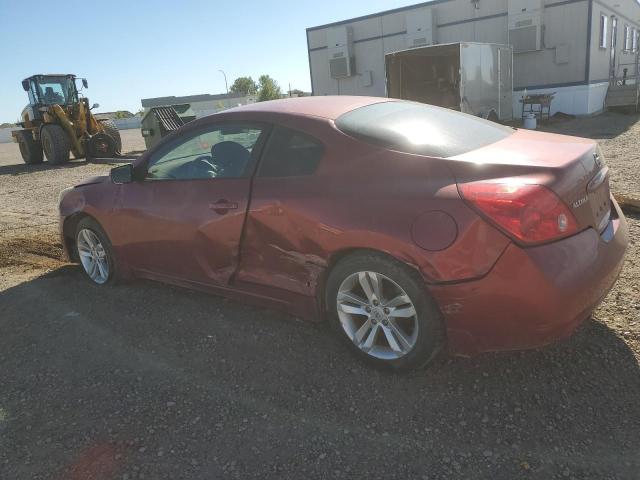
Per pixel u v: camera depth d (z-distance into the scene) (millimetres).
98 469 2268
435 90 17094
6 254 5719
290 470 2193
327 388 2732
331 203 2754
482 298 2381
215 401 2693
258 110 3303
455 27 20750
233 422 2520
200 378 2914
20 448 2443
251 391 2758
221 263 3377
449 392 2619
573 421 2348
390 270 2578
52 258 5492
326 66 24078
